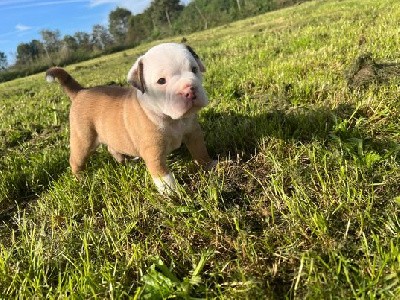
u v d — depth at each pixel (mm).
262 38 1472
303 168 437
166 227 409
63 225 460
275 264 325
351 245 323
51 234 432
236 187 448
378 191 387
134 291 339
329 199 382
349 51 843
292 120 545
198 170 486
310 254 319
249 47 1339
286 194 414
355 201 369
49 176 574
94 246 396
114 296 329
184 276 348
